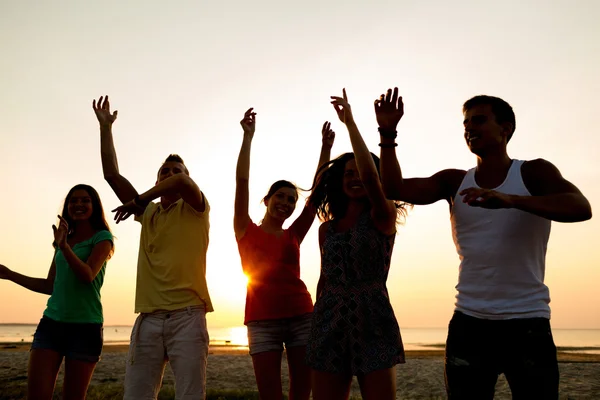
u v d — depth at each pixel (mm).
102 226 4645
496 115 2902
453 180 3158
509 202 2391
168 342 3846
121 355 24969
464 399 2707
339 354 3166
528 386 2557
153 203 4266
